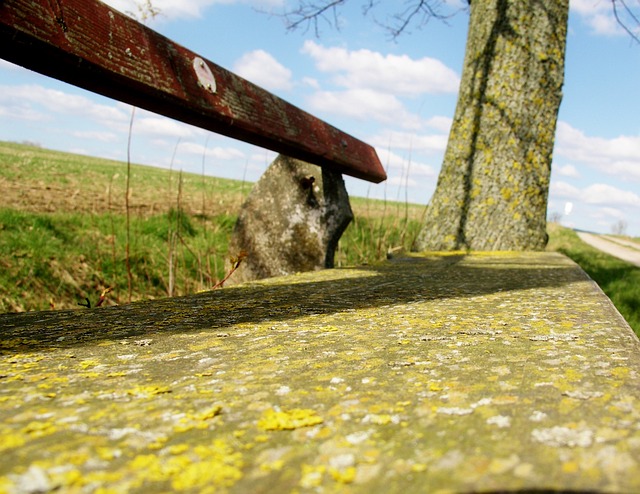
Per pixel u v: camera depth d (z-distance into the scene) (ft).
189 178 58.85
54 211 24.17
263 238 12.82
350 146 13.38
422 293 8.23
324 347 4.55
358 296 7.92
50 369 3.91
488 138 21.11
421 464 2.22
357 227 25.04
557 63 21.09
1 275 16.97
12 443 2.42
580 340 4.71
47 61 5.84
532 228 20.66
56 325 5.67
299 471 2.21
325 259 12.53
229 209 32.73
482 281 9.96
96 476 2.13
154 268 20.20
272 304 7.12
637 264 43.52
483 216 20.79
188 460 2.30
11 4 5.22
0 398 3.15
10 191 27.94
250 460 2.31
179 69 7.84
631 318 15.47
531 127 20.80
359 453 2.36
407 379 3.51
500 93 21.04
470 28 22.81
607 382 3.34
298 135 10.87
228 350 4.50
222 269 21.15
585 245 63.98
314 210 12.51
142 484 2.08
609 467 2.10
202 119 8.41
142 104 7.57
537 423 2.62
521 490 1.94
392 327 5.44
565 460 2.18
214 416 2.84
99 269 18.66
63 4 5.97
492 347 4.45
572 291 8.46
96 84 6.66
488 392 3.16
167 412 2.89
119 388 3.39
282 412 2.87
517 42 20.97
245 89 9.64
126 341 4.88
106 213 24.82
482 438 2.46
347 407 2.95
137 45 7.11
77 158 80.48
